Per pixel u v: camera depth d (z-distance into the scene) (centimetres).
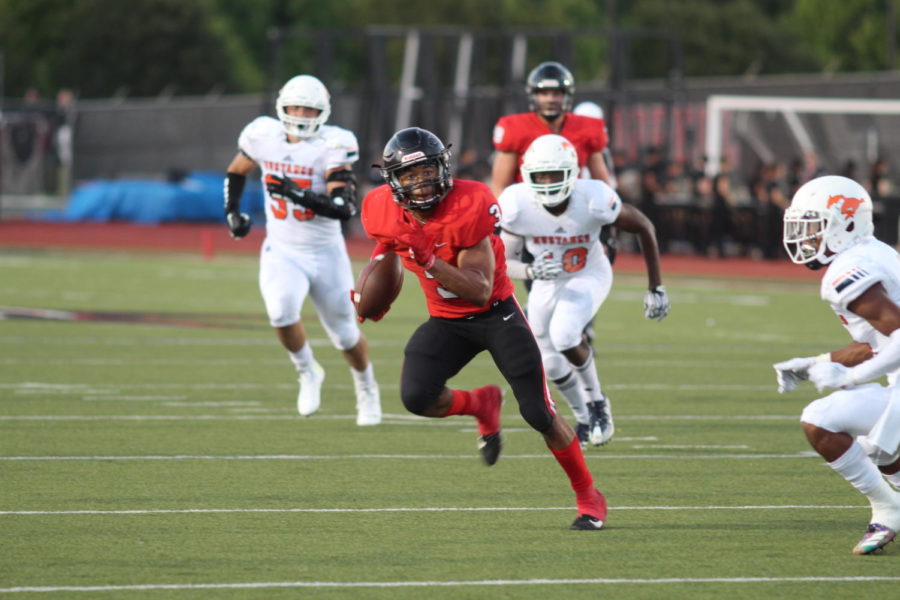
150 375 3828
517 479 2516
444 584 1797
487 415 2256
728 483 2498
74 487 2384
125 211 12031
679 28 19138
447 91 11269
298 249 3033
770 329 5159
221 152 13700
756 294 6650
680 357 4359
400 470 2586
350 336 3062
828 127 9400
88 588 1764
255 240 10331
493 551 1977
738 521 2189
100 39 17950
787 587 1798
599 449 2852
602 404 2838
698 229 8738
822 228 1939
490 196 2061
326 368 4072
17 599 1712
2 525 2100
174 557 1923
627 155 9981
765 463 2694
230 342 4588
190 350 4372
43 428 2977
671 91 11294
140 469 2556
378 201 2117
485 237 2055
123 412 3212
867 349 1986
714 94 11881
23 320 5125
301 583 1795
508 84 10725
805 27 19612
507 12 19188
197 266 8062
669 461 2716
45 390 3522
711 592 1770
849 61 19100
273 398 3478
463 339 2192
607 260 2947
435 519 2178
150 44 18000
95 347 4403
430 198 2025
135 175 13000
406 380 2183
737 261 8462
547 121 3272
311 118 3025
